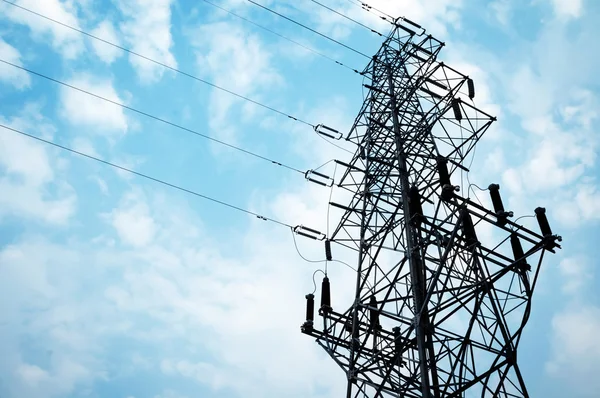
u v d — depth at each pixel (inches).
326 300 983.0
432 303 852.6
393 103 1155.3
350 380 845.8
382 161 1057.5
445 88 1181.1
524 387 755.4
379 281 938.1
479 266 848.9
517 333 793.6
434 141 1028.5
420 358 772.0
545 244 807.1
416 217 869.8
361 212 1034.1
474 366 815.7
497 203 837.8
